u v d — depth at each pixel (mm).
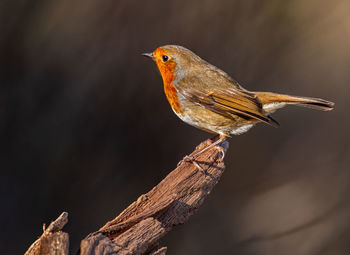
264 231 12656
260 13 13750
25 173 12531
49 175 12500
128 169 12586
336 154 13648
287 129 14055
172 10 12844
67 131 12703
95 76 12742
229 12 13281
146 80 12656
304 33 14352
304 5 14391
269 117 7383
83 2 12875
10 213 12180
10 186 12398
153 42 12758
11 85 12766
